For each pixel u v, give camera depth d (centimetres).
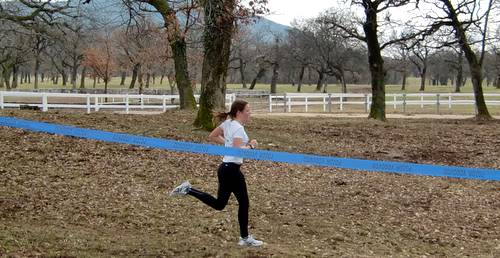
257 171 1245
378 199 1107
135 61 4769
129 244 724
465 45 2583
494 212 1070
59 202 916
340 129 1872
